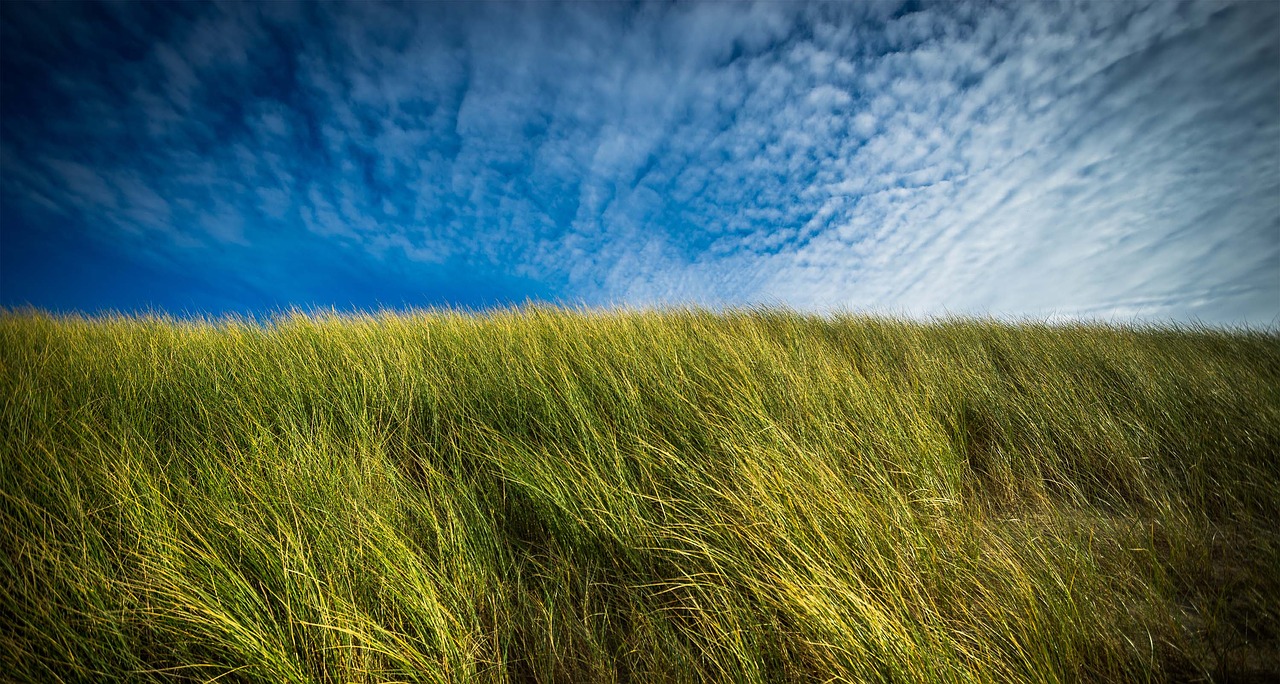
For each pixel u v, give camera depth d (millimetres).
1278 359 5566
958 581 2150
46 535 2152
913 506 2740
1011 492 3094
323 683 1667
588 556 2365
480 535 2391
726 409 3391
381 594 1955
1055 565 2271
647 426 3258
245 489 2436
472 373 4016
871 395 3736
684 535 2322
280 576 1984
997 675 1692
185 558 2020
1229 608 2043
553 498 2531
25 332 5039
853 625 1750
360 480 2529
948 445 3375
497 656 1798
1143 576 2268
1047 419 3869
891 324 6832
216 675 1719
